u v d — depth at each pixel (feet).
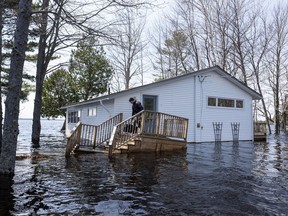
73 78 101.81
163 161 33.30
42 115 102.83
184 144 44.70
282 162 33.22
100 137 42.96
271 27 96.58
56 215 15.28
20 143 54.54
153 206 16.97
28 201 17.51
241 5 90.99
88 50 99.30
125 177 24.52
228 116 61.41
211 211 16.15
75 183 22.12
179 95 55.01
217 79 60.08
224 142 59.11
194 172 26.99
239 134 62.85
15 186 20.84
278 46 100.63
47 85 101.91
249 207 16.84
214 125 59.06
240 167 29.78
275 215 15.57
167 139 42.78
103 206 16.84
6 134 23.47
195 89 57.06
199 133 56.90
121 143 38.63
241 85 62.90
